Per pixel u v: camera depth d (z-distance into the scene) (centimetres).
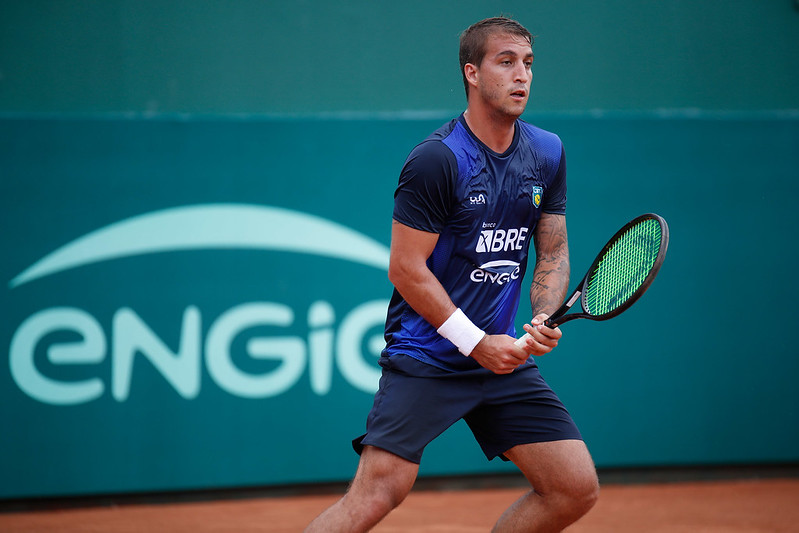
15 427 1894
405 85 2173
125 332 1933
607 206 2084
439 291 953
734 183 2119
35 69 2039
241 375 1969
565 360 2052
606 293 960
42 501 1930
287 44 2134
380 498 952
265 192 1986
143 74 2080
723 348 2103
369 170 2022
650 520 1756
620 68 2230
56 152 1917
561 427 993
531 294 1041
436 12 2186
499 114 953
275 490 2012
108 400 1925
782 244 2127
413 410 973
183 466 1947
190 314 1955
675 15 2247
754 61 2272
